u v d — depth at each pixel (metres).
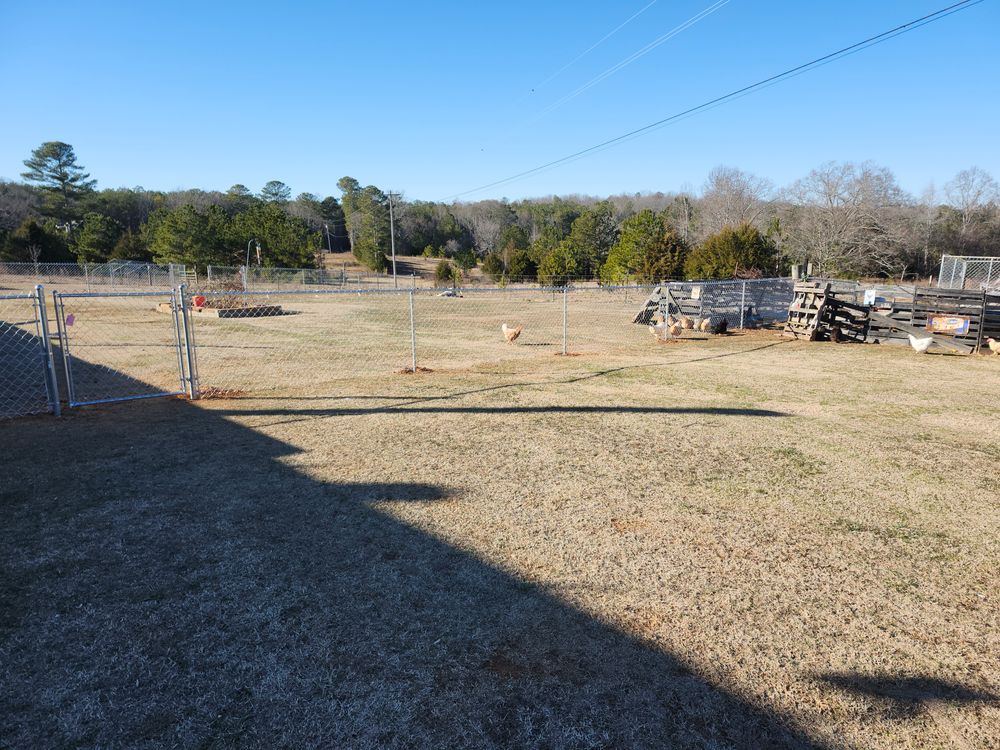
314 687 2.80
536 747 2.45
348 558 4.05
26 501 4.99
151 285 46.84
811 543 4.34
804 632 3.26
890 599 3.61
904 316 15.79
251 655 3.03
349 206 116.69
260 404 8.70
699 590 3.68
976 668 2.97
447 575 3.83
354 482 5.48
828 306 16.67
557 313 26.70
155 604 3.48
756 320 20.81
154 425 7.47
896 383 10.39
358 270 84.62
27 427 7.34
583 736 2.51
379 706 2.67
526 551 4.17
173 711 2.64
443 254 98.81
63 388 10.02
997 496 5.28
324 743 2.46
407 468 5.87
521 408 8.47
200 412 8.18
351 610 3.43
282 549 4.17
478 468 5.89
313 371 11.77
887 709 2.68
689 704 2.70
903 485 5.53
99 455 6.23
